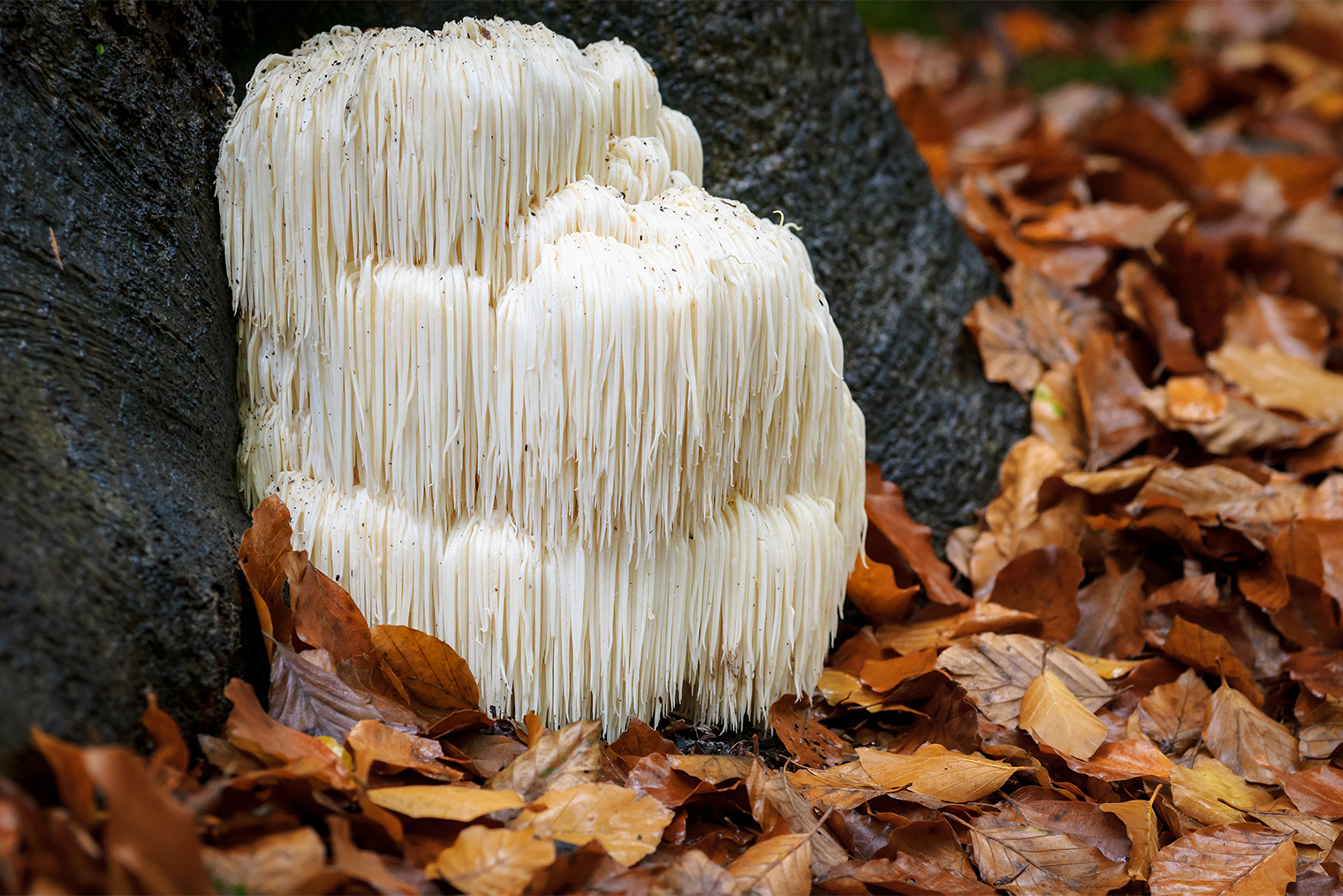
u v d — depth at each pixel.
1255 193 2.41
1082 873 1.40
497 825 1.35
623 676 1.43
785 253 1.41
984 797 1.44
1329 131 3.23
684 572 1.42
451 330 1.38
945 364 1.71
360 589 1.42
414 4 1.55
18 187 1.34
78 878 1.24
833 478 1.47
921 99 2.40
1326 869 1.41
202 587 1.34
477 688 1.42
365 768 1.33
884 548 1.61
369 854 1.30
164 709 1.32
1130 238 1.83
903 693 1.52
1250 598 1.60
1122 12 4.88
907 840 1.40
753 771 1.40
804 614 1.46
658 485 1.40
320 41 1.43
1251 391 1.77
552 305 1.37
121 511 1.33
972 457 1.69
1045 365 1.74
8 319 1.32
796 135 1.66
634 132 1.45
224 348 1.43
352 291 1.39
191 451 1.40
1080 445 1.71
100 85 1.38
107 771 1.24
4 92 1.35
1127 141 2.30
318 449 1.43
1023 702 1.50
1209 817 1.44
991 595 1.60
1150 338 1.80
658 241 1.39
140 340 1.38
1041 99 3.53
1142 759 1.47
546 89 1.38
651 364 1.37
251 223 1.42
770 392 1.41
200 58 1.44
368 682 1.41
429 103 1.37
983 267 1.78
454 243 1.39
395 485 1.41
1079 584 1.59
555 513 1.40
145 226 1.39
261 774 1.30
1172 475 1.66
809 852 1.37
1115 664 1.56
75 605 1.29
